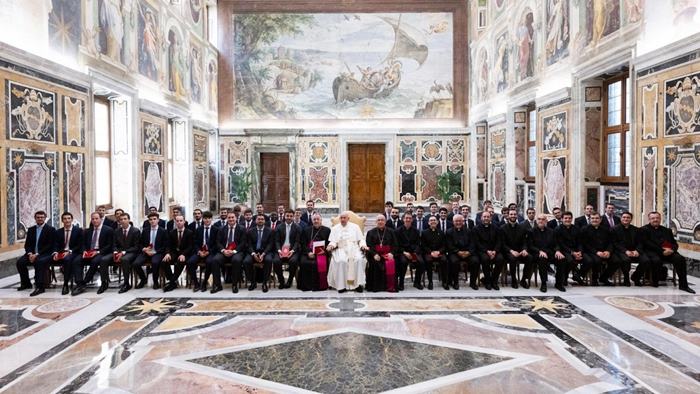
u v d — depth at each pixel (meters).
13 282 8.87
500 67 17.09
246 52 21.44
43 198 9.70
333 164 21.47
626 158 10.79
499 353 5.48
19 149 9.00
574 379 4.77
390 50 21.44
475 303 7.73
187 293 8.53
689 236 8.70
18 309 7.32
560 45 12.69
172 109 15.91
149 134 14.18
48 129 9.78
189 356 5.43
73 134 10.62
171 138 17.34
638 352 5.46
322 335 6.16
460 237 8.95
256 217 10.22
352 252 8.88
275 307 7.55
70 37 10.49
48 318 6.85
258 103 21.52
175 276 8.93
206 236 9.12
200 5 19.17
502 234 9.01
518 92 15.30
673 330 6.20
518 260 8.76
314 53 21.47
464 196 21.30
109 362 5.24
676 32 8.83
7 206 8.77
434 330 6.34
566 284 8.78
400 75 21.45
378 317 6.97
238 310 7.36
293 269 8.92
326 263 8.85
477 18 19.92
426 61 21.42
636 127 9.92
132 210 13.15
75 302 7.75
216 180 21.08
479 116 19.50
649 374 4.87
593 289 8.59
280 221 10.77
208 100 20.14
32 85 9.30
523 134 15.91
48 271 8.75
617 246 8.84
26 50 9.09
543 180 13.62
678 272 8.34
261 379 4.82
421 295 8.37
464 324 6.59
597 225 9.00
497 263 8.76
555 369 5.02
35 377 4.84
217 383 4.73
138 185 13.32
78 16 10.75
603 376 4.83
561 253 8.72
